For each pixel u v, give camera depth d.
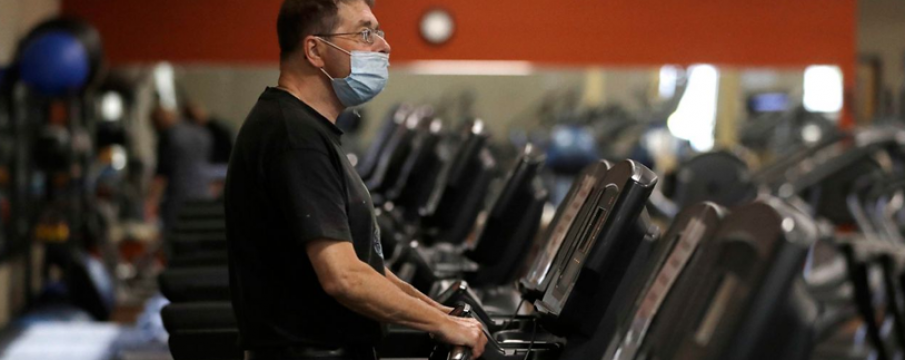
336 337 4.47
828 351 12.80
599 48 17.42
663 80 29.88
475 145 7.70
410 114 11.28
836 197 13.62
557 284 4.72
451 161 7.82
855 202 12.76
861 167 13.41
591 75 30.67
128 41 16.89
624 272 4.58
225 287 7.04
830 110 28.00
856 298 9.00
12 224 13.38
